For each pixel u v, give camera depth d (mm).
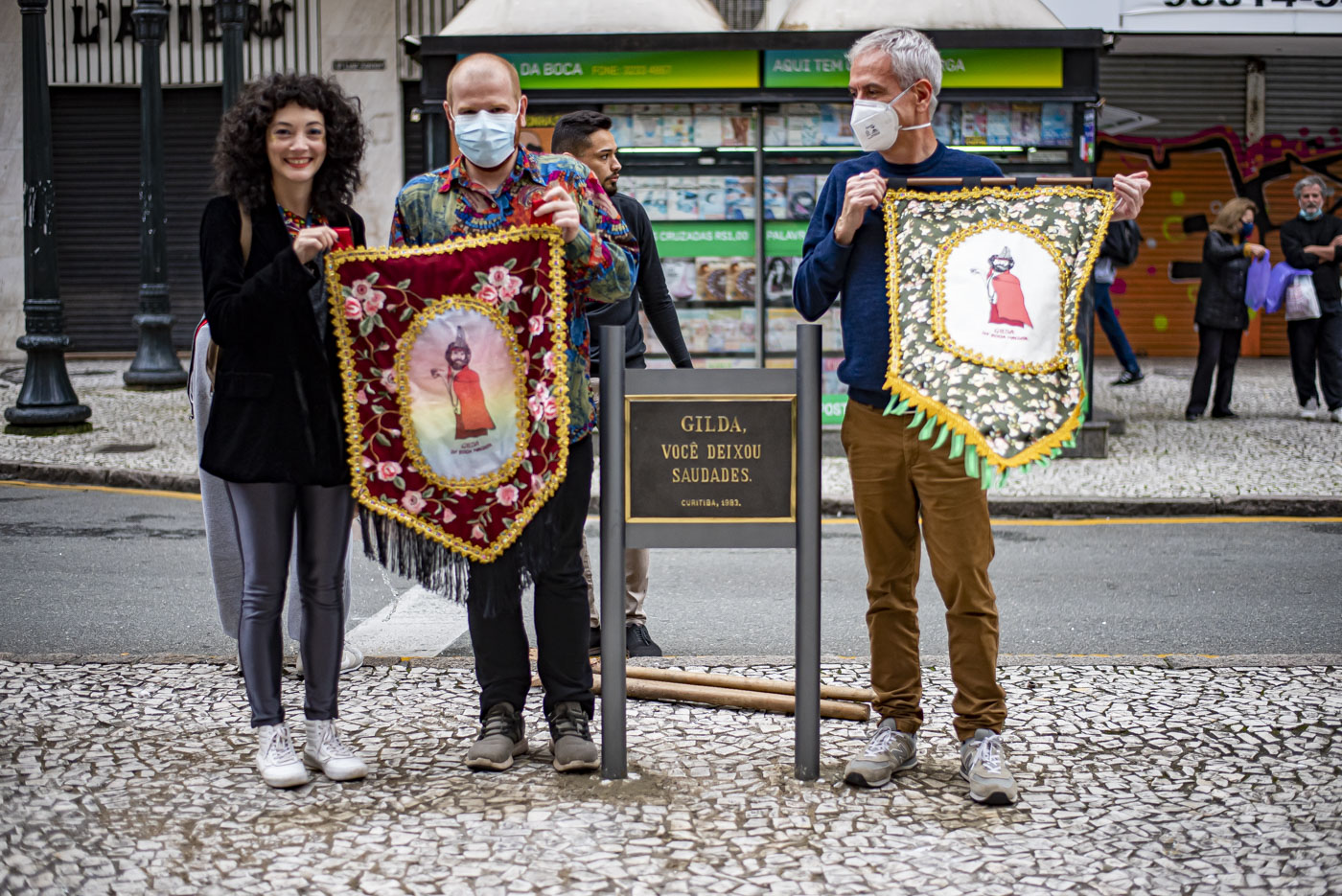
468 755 4070
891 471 3967
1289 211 19047
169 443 11633
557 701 4152
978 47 10328
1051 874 3342
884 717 4078
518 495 3922
